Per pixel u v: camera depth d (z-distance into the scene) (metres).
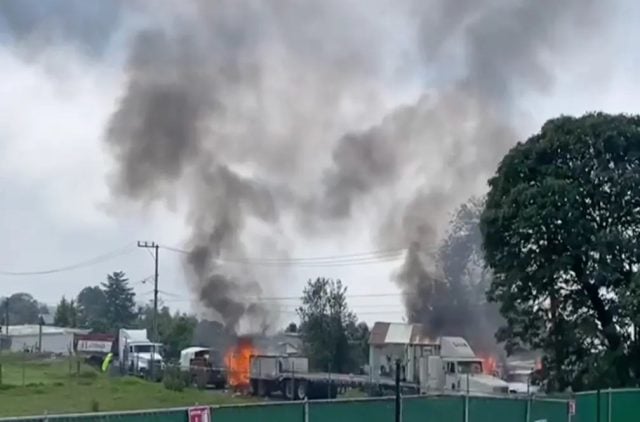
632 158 37.34
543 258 37.19
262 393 50.47
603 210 37.31
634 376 35.09
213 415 14.28
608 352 35.31
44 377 48.59
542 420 21.53
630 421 25.84
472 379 44.62
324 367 65.12
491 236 38.62
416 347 48.78
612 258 36.28
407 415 17.86
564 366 37.09
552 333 37.44
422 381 47.06
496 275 39.06
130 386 44.25
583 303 37.00
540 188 36.97
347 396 46.34
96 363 67.19
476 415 19.55
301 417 15.78
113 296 136.00
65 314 112.62
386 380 46.09
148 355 59.53
